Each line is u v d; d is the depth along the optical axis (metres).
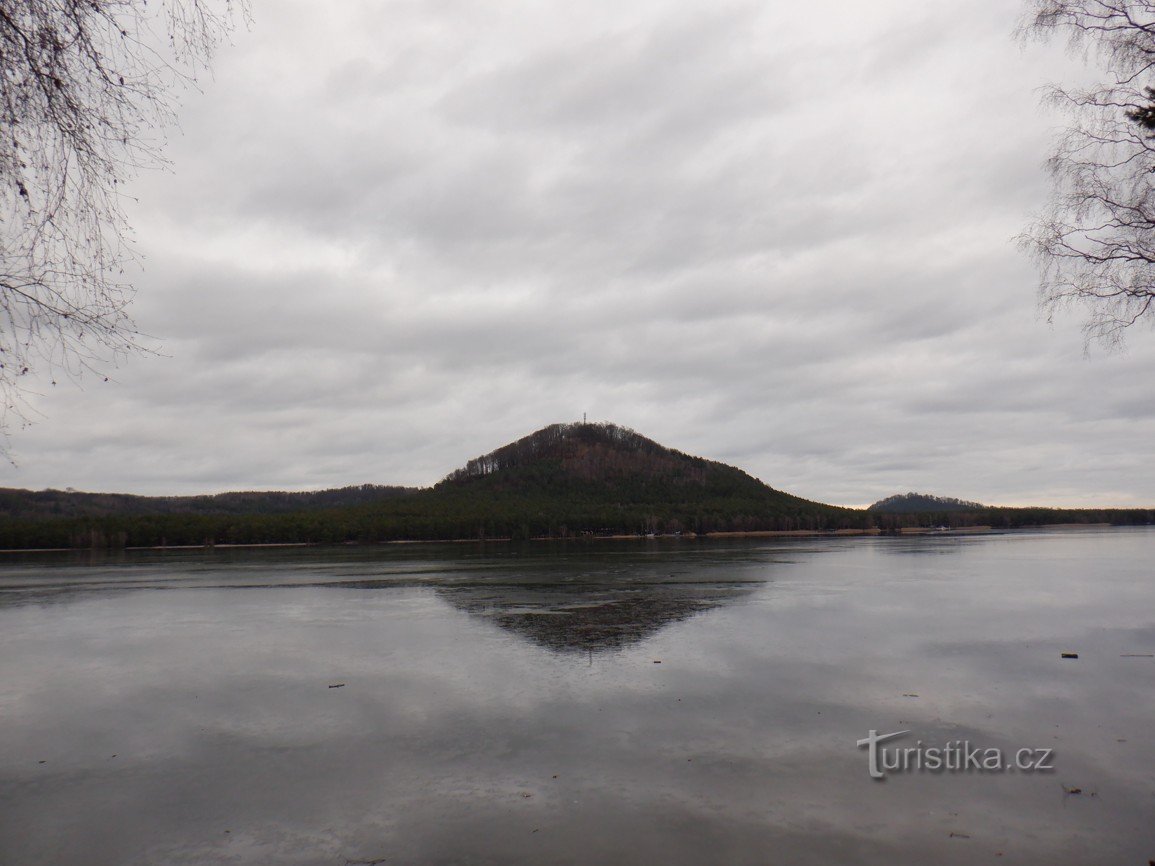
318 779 10.58
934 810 9.21
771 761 11.01
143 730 13.22
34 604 34.75
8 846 8.62
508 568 54.44
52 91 5.04
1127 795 9.59
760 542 112.38
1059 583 38.16
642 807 9.39
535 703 14.53
